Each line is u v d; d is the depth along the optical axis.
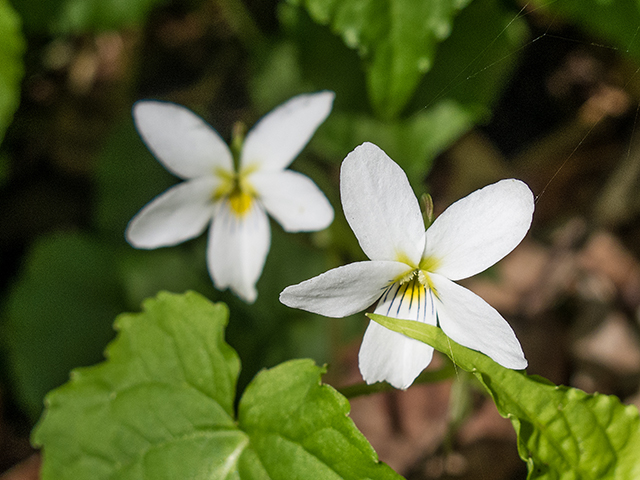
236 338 0.16
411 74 0.14
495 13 0.15
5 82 0.16
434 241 0.12
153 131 0.14
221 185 0.14
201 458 0.13
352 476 0.12
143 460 0.13
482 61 0.15
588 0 0.15
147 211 0.14
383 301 0.12
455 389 0.14
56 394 0.14
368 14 0.14
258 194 0.14
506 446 0.16
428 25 0.14
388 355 0.12
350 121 0.16
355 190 0.12
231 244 0.14
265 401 0.13
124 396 0.14
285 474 0.13
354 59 0.16
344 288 0.12
